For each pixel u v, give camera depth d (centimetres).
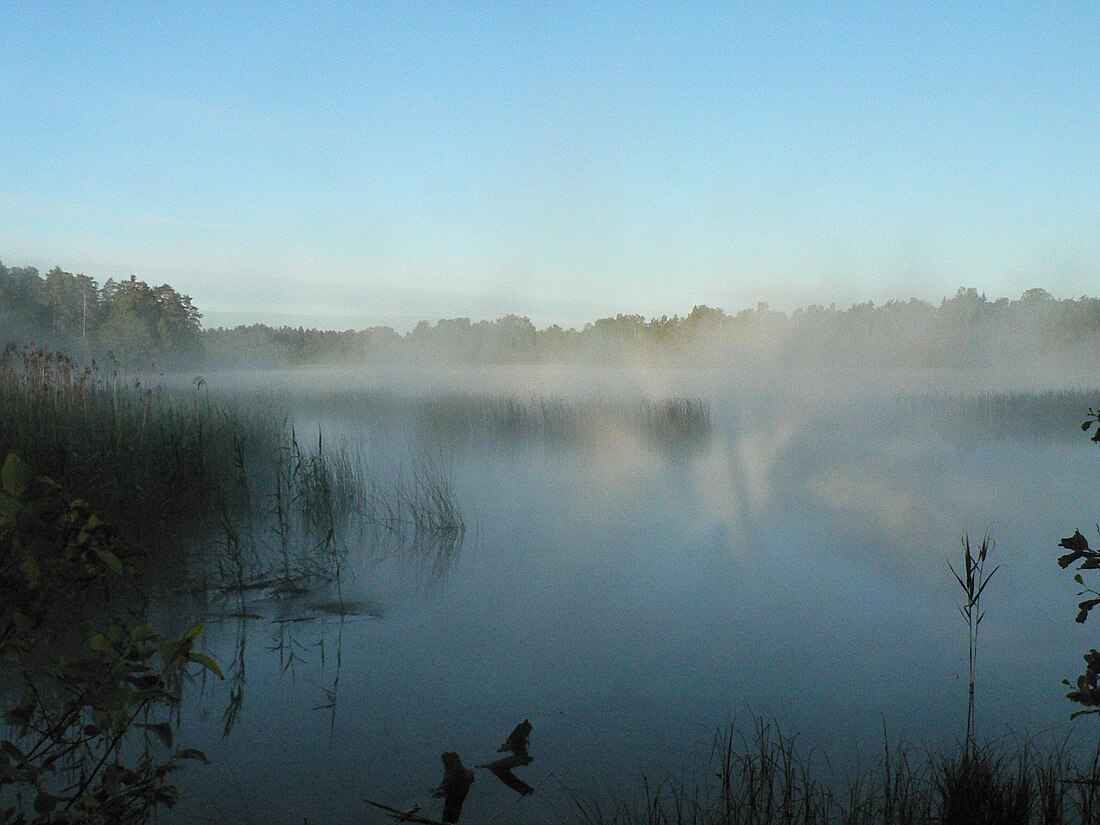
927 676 452
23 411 877
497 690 426
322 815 306
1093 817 304
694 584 626
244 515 812
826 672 452
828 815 307
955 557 709
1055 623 541
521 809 315
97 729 232
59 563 235
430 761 351
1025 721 397
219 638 496
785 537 779
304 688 425
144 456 792
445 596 590
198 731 376
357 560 688
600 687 429
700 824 300
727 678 446
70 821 221
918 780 337
